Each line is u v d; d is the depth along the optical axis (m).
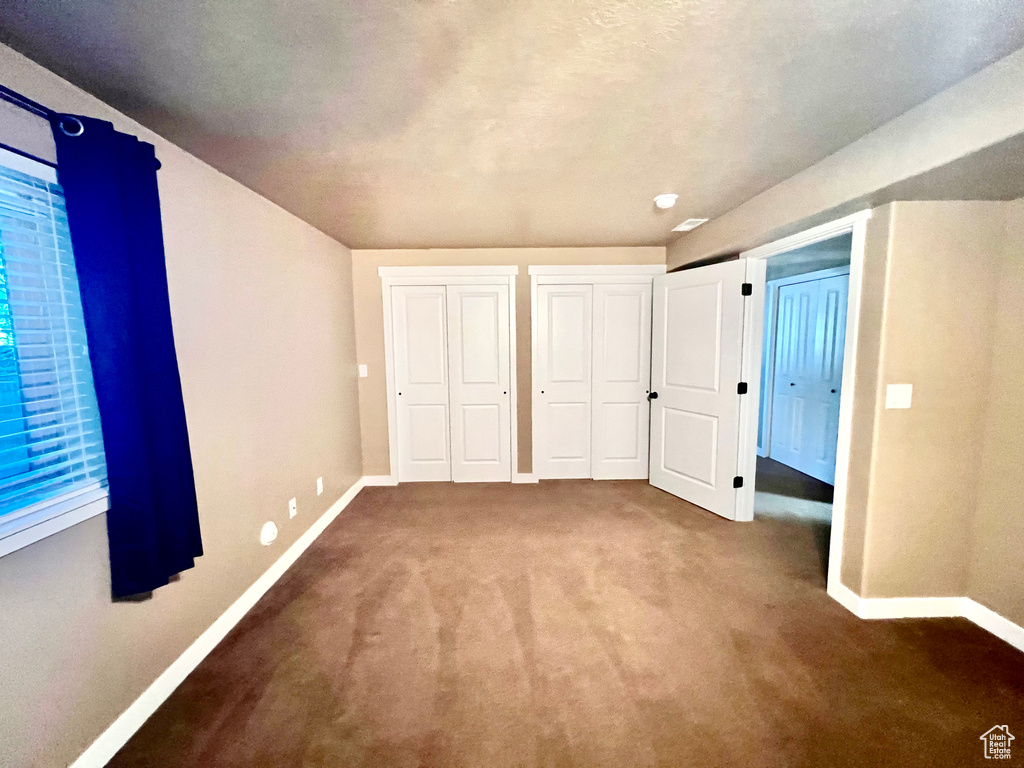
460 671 1.73
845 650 1.81
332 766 1.35
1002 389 1.86
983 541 1.93
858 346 2.02
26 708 1.17
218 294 1.95
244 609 2.10
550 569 2.49
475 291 3.88
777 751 1.38
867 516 1.98
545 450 4.07
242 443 2.12
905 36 1.12
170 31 1.08
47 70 1.23
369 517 3.26
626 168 2.01
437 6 1.00
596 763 1.34
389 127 1.59
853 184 1.79
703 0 0.99
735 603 2.15
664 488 3.74
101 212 1.28
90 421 1.36
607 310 3.92
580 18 1.05
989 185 1.63
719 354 3.15
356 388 3.85
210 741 1.43
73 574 1.28
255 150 1.76
